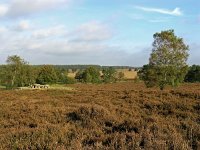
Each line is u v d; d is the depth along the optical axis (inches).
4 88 2923.2
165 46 1717.5
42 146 287.3
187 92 807.7
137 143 273.7
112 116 437.1
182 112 518.0
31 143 298.2
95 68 4793.3
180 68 1722.4
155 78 1726.1
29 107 573.6
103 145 290.8
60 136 320.2
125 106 610.2
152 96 765.3
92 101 771.4
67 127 367.2
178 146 266.7
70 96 1019.3
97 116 432.5
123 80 5344.5
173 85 1733.5
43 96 1157.1
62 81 4362.7
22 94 1354.6
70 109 548.1
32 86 2723.9
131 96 792.9
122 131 344.8
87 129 368.2
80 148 268.4
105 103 685.3
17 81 2994.6
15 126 415.2
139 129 331.3
